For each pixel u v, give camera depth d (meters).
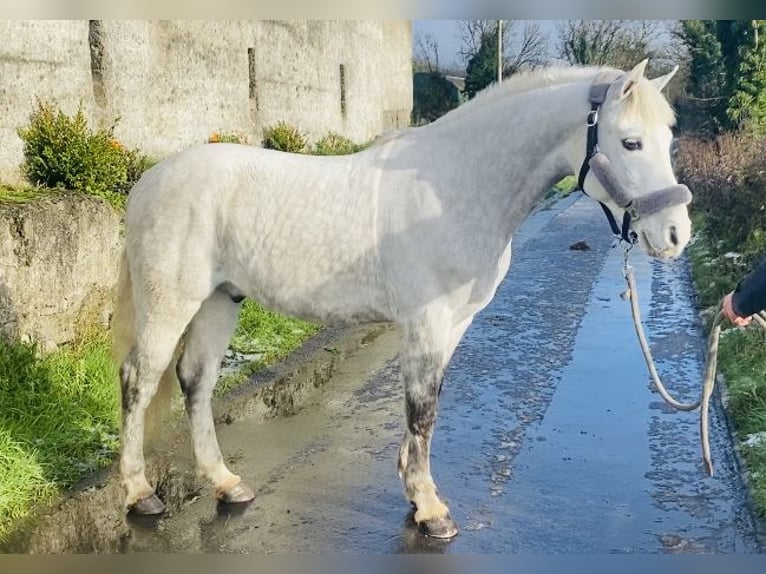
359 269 3.16
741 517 3.45
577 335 6.75
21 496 3.45
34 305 4.71
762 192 8.57
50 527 3.33
